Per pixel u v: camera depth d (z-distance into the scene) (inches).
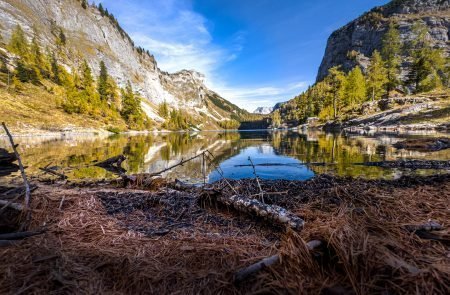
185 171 447.5
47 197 167.9
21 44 3718.0
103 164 503.2
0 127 1747.0
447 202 168.6
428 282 79.4
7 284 86.0
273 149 791.7
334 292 82.7
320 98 3695.9
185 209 183.8
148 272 97.4
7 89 2625.5
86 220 146.2
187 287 89.7
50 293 83.6
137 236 131.0
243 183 287.1
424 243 110.0
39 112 2431.1
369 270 84.3
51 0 7367.1
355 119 2098.9
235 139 1498.5
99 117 3275.1
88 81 4055.1
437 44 4982.8
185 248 114.4
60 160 559.2
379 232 115.9
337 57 7509.8
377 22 6604.3
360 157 533.6
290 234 111.0
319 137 1279.5
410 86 3422.7
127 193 215.8
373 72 2564.0
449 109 1477.6
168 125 5078.7
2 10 5019.7
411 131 1306.6
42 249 108.8
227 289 88.6
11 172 403.2
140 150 826.2
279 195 227.9
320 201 193.5
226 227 154.3
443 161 446.0
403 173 363.9
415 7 6550.2
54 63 3831.2
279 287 86.1
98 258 105.8
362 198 183.9
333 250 94.9
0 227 139.3
